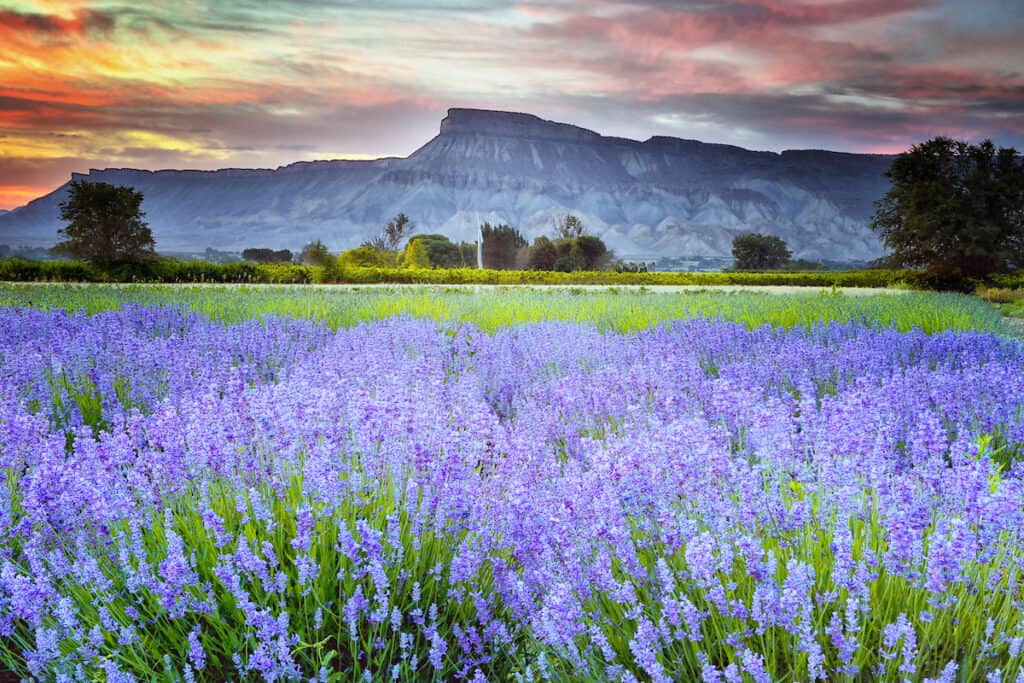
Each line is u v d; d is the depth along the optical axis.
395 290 26.75
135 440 4.48
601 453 3.60
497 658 3.10
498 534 3.50
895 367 7.30
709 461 3.41
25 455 4.15
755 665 2.21
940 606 2.41
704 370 8.51
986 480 3.01
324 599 3.02
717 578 2.59
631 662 2.68
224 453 3.66
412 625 3.14
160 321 11.61
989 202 44.88
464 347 9.43
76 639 2.74
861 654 2.39
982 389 5.77
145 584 2.91
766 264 147.88
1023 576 2.84
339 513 3.33
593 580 2.92
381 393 4.71
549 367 8.05
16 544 3.49
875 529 2.97
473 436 4.39
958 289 43.66
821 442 3.63
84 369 7.09
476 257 107.56
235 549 3.14
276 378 7.98
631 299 19.81
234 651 2.87
